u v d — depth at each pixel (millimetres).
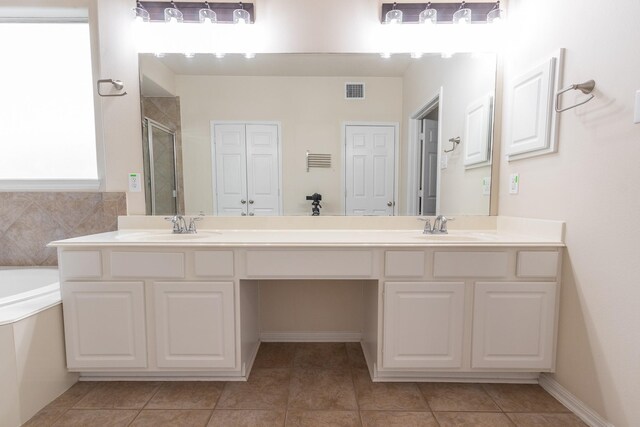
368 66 1906
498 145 1919
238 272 1487
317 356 1862
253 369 1714
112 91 1867
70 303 1478
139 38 1855
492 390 1521
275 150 1946
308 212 1975
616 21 1159
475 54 1878
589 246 1295
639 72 1084
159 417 1343
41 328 1381
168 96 1902
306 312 2049
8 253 1963
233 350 1519
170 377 1597
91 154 2018
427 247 1464
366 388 1545
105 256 1473
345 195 1974
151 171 1939
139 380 1591
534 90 1573
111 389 1521
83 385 1549
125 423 1309
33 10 1866
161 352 1503
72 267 1462
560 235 1433
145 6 1838
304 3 1851
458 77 1902
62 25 1963
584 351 1323
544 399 1459
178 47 1860
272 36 1865
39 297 1506
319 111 1929
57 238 1959
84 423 1307
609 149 1198
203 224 1959
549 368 1479
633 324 1124
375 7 1855
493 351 1484
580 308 1344
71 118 2002
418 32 1872
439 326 1488
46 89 1989
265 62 1894
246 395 1487
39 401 1372
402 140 1947
